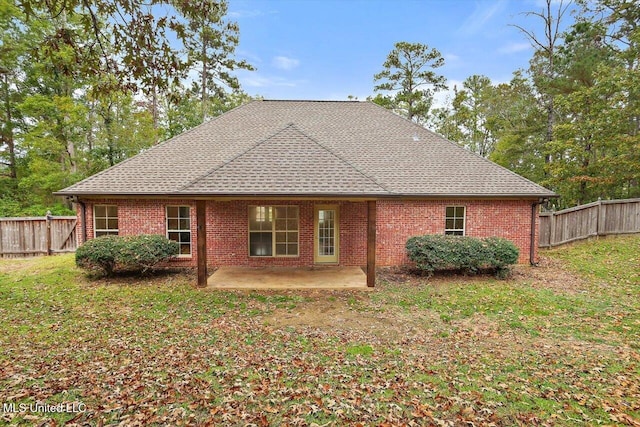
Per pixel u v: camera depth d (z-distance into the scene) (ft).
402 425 12.77
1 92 74.64
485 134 106.42
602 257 41.88
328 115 52.13
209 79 88.07
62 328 22.47
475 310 26.30
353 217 42.04
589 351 19.10
